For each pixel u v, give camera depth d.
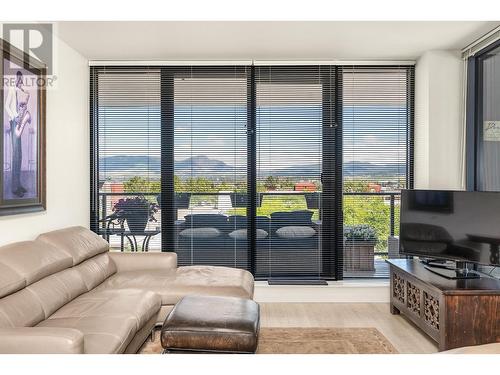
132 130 4.35
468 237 3.23
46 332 1.73
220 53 4.05
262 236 4.38
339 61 4.27
